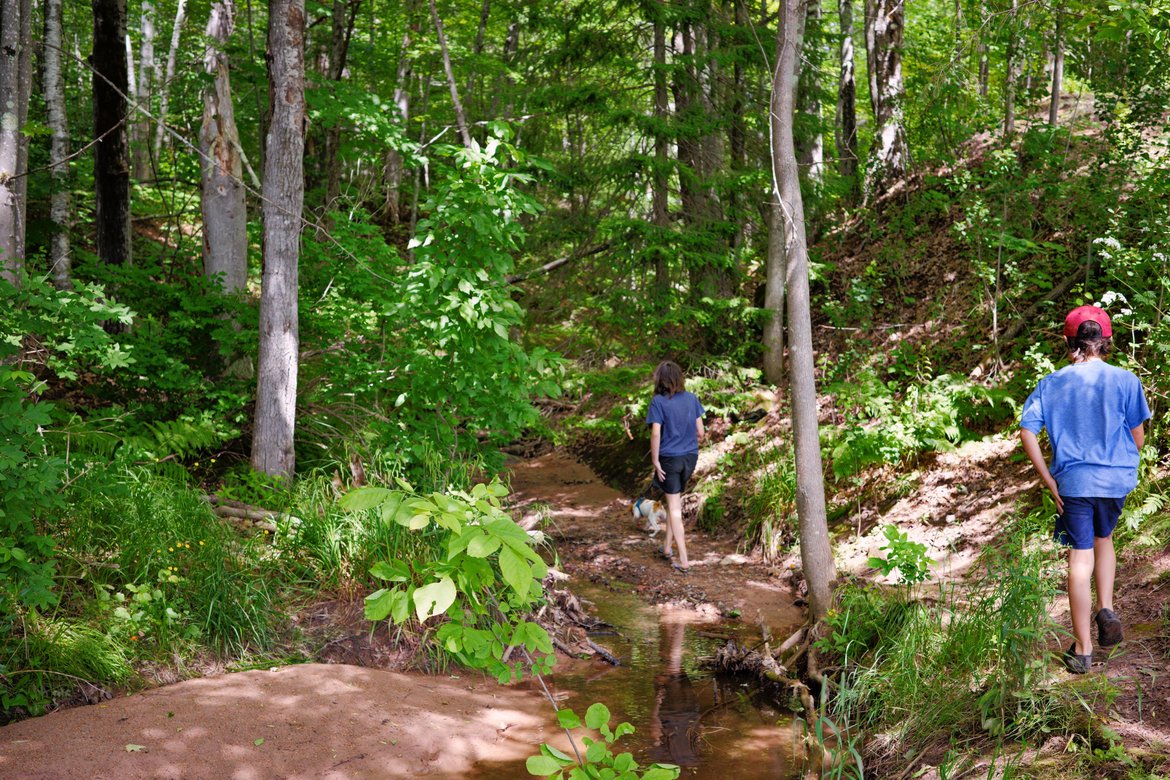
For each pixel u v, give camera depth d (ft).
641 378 38.58
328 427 28.09
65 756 12.46
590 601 22.93
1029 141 33.32
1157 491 19.10
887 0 41.78
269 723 14.11
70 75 62.13
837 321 34.14
